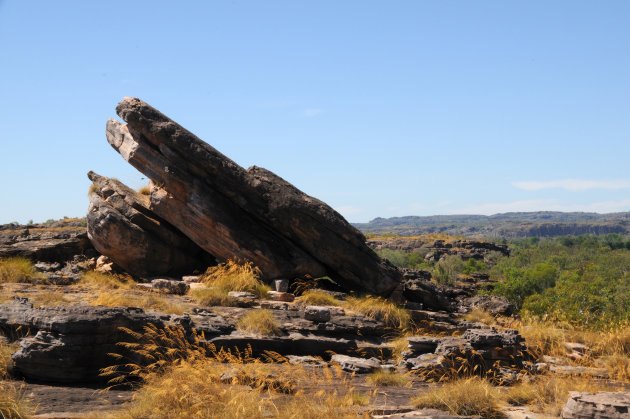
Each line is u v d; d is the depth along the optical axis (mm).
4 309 9945
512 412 8242
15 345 9234
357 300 16516
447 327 16109
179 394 7223
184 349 10164
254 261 17750
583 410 7258
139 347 9422
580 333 15961
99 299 13133
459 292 22375
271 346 12344
